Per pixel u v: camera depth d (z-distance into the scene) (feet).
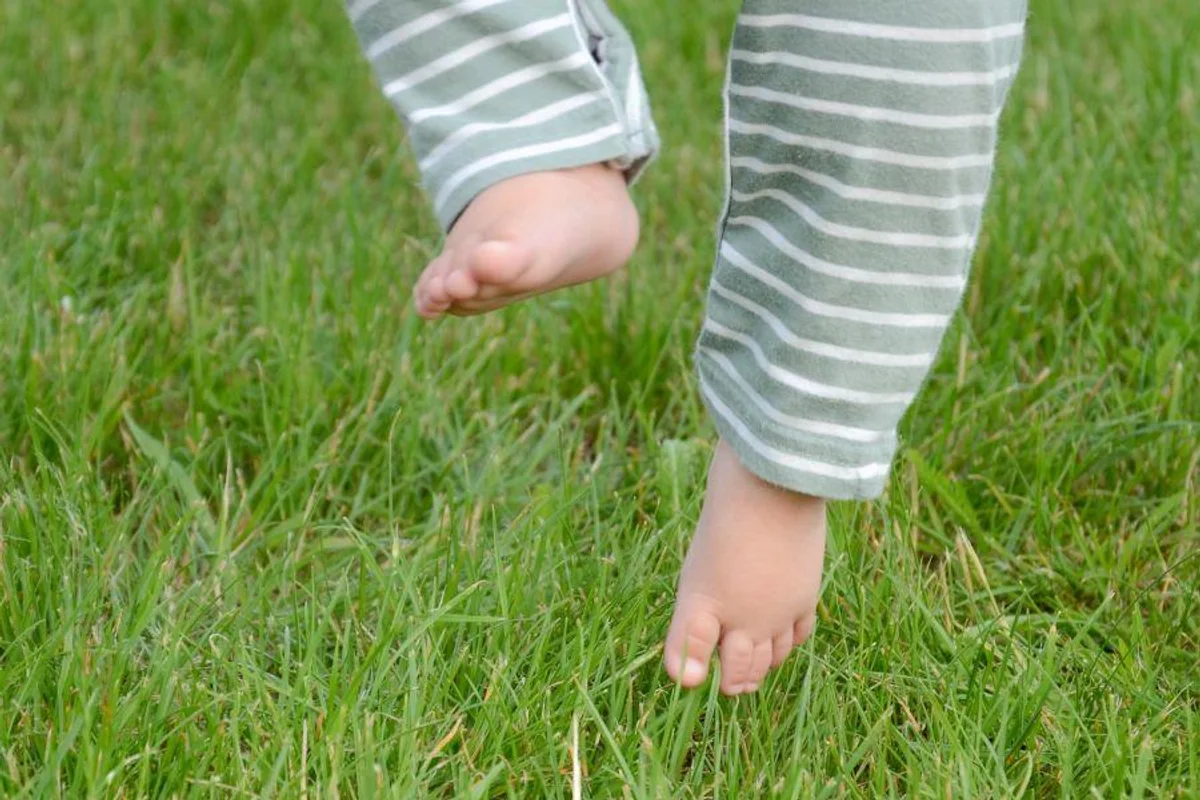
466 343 8.71
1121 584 7.00
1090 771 5.59
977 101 4.50
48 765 5.15
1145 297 9.27
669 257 10.02
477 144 4.49
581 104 4.54
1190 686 6.26
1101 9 14.73
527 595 6.35
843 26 4.47
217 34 13.91
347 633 5.97
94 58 13.20
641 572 6.58
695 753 5.85
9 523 6.67
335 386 8.16
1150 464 7.88
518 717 5.61
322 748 5.22
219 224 10.34
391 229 10.41
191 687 5.74
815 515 5.24
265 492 7.35
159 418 8.08
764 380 4.86
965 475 7.90
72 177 10.79
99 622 6.22
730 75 4.79
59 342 8.16
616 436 8.49
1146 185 10.66
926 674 6.09
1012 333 9.08
